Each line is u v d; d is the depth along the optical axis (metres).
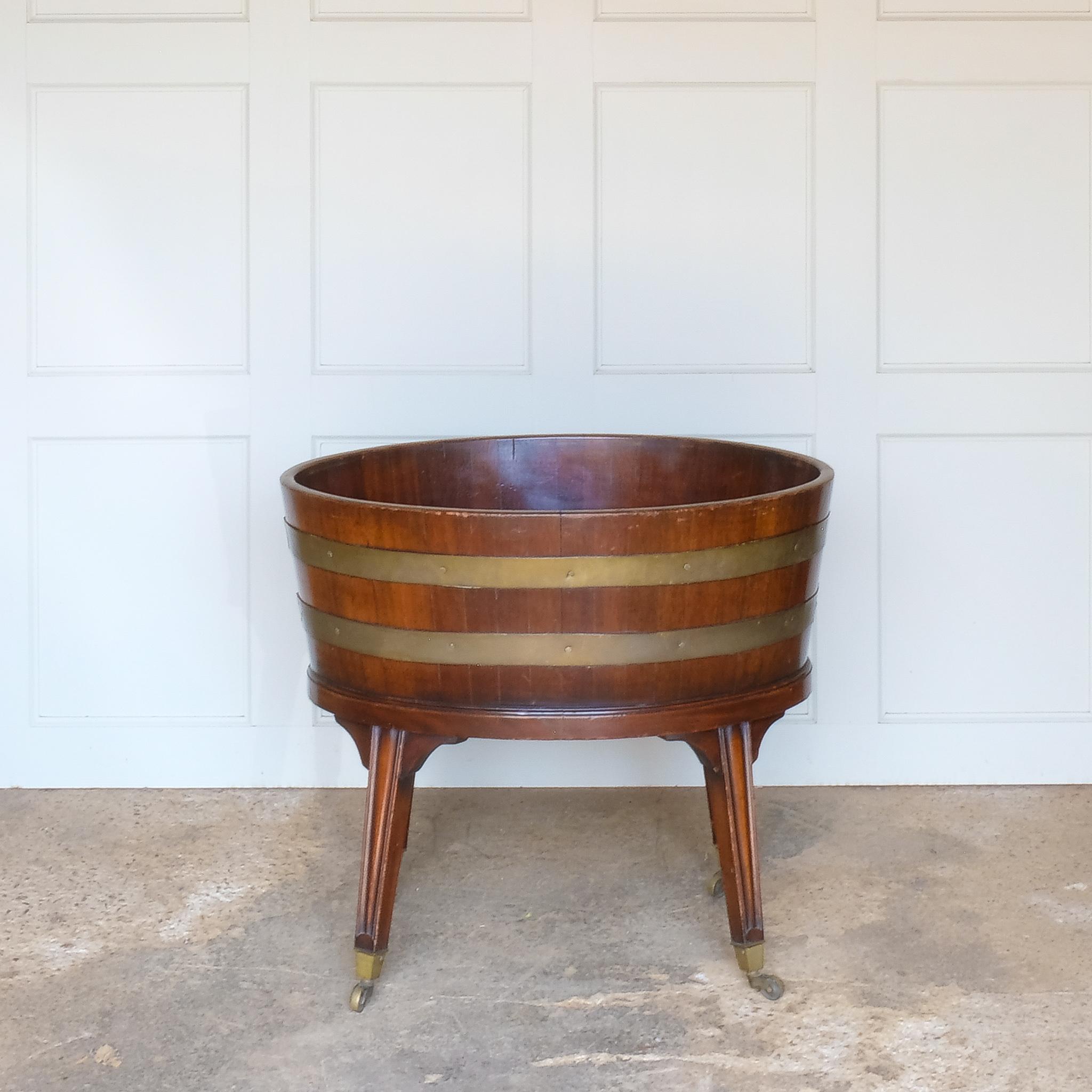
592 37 2.57
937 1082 1.67
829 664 2.71
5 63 2.59
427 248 2.62
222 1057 1.75
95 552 2.70
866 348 2.64
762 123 2.59
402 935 2.09
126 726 2.73
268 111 2.59
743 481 2.23
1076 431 2.66
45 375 2.65
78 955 2.03
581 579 1.71
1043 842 2.43
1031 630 2.71
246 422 2.66
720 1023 1.82
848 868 2.33
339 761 2.74
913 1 2.57
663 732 1.79
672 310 2.63
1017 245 2.62
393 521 1.73
